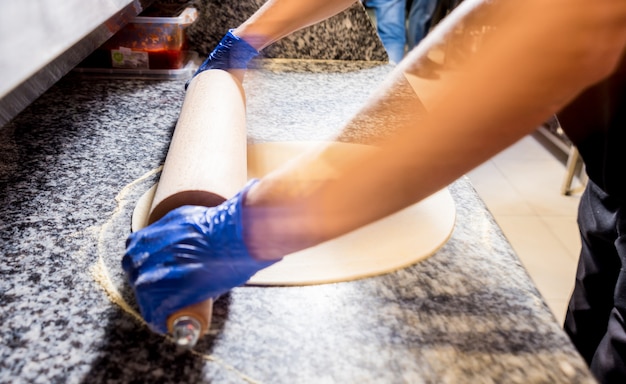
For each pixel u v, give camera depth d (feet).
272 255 1.50
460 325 1.77
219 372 1.55
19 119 3.18
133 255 1.66
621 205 2.63
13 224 2.19
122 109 3.43
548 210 7.22
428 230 2.32
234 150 2.30
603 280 3.14
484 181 7.84
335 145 1.40
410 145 1.25
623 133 2.16
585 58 1.13
